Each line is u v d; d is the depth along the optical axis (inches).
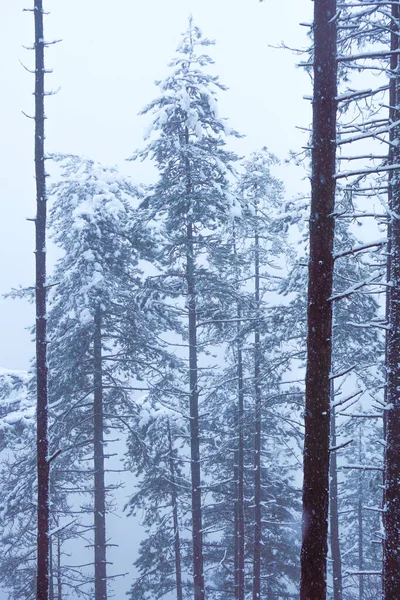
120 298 637.3
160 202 605.3
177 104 588.7
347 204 378.3
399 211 330.0
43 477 386.3
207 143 629.3
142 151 609.0
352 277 577.0
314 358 272.1
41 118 385.7
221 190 583.5
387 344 370.9
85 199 638.5
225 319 631.2
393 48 360.5
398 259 327.0
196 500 625.3
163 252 642.8
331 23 274.8
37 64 379.6
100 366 632.4
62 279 609.6
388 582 313.9
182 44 614.5
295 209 576.7
